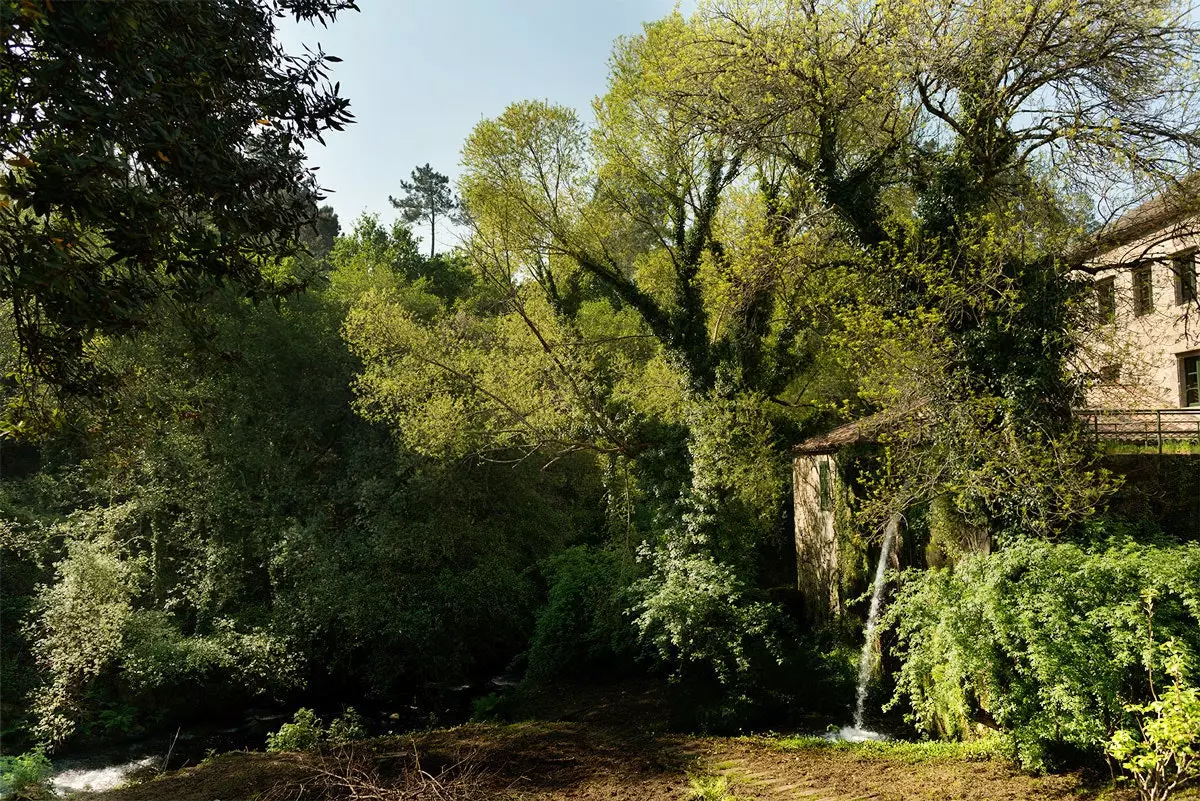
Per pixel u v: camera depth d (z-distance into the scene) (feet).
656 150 46.52
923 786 21.93
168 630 46.32
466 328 55.83
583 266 49.34
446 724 43.98
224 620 48.62
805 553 42.42
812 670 35.73
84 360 18.89
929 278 29.43
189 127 15.23
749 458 41.37
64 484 53.36
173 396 48.26
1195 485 30.45
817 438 44.14
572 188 50.11
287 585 53.36
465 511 56.90
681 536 42.14
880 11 33.86
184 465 52.95
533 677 45.57
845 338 31.40
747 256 37.86
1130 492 30.45
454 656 50.37
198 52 15.42
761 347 45.55
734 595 36.94
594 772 25.61
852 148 39.99
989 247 28.63
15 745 40.65
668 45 39.37
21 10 11.43
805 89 35.65
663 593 37.73
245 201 17.01
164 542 53.72
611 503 51.34
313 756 28.45
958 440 28.50
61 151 12.71
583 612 45.85
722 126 38.19
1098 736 20.30
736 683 35.91
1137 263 33.58
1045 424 28.22
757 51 35.12
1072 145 31.58
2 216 13.73
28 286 13.60
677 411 48.01
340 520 56.85
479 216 51.01
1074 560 23.50
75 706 41.68
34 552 47.85
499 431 50.75
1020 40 29.99
